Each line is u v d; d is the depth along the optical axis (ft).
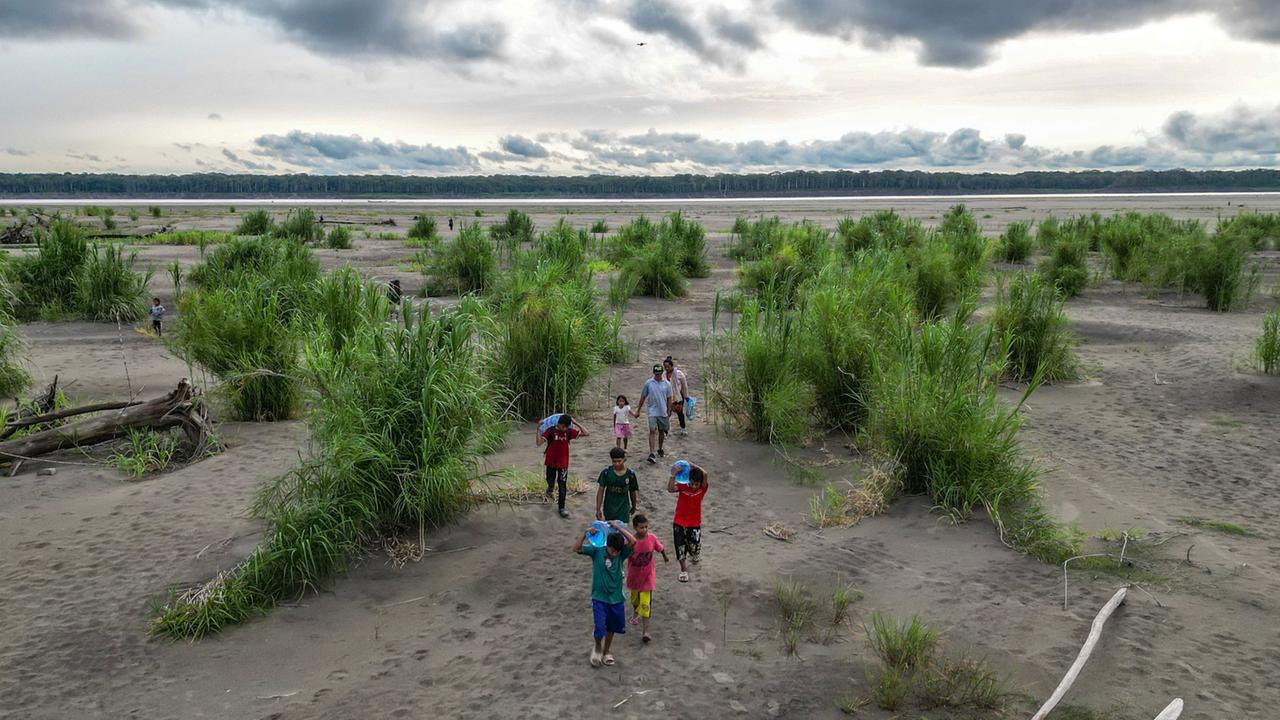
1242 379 50.14
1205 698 19.35
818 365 42.04
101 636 22.33
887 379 36.35
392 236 176.14
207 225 220.02
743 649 22.24
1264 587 24.77
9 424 36.11
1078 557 27.04
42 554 27.04
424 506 28.30
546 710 19.44
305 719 19.06
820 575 26.43
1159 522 30.04
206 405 39.70
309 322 48.37
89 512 30.60
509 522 30.35
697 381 54.70
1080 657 20.44
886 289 50.98
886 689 19.75
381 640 22.54
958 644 22.12
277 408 44.01
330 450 27.45
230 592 23.65
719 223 254.27
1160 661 20.95
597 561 21.07
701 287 102.63
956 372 36.09
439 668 21.22
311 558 24.62
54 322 73.41
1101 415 44.73
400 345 30.58
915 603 24.50
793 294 77.56
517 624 23.47
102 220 228.63
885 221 137.39
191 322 45.24
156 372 55.01
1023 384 51.67
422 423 28.50
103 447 38.06
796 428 39.63
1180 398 47.73
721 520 31.35
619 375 55.88
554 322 45.57
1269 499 32.27
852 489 33.24
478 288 90.38
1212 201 549.95
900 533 29.63
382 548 27.78
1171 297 86.58
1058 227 142.61
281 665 21.33
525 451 39.52
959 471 31.86
